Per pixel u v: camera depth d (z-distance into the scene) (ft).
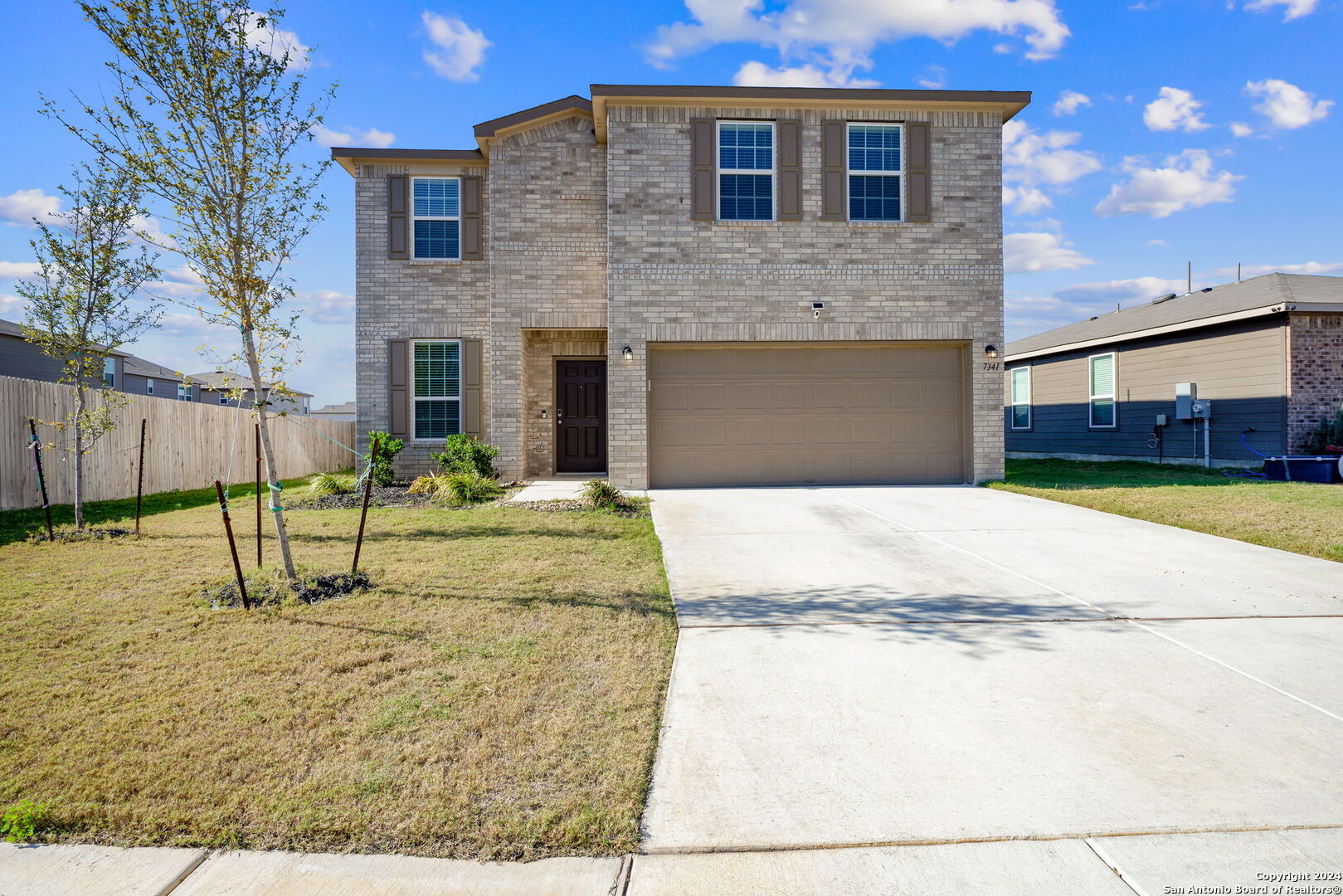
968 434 39.40
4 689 11.93
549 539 24.75
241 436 50.42
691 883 7.57
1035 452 69.46
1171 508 29.68
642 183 38.22
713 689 12.42
